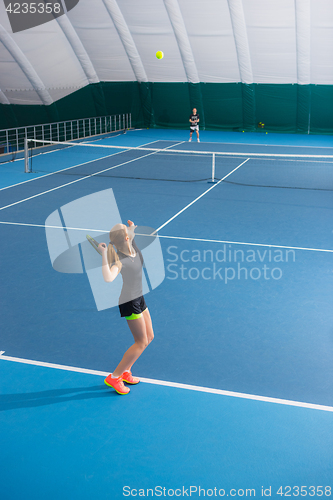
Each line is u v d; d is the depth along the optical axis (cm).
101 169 1511
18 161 1639
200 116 2578
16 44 2069
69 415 393
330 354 482
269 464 341
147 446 359
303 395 415
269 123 2500
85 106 2559
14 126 2570
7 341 508
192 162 1655
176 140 2219
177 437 367
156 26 2200
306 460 344
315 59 2192
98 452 354
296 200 1134
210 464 341
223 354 482
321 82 2294
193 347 496
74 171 1472
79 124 2566
